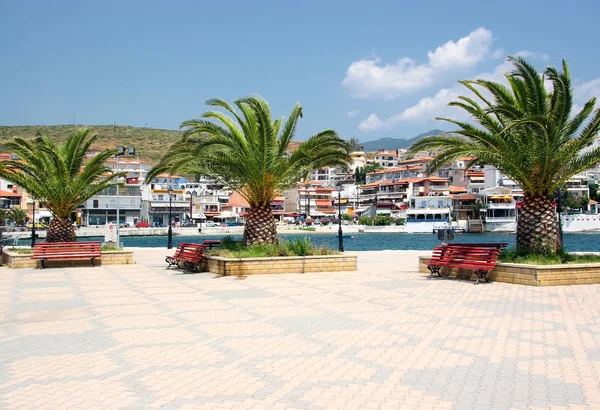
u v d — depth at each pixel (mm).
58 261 21297
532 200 15906
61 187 22688
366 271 18000
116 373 6668
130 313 10914
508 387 5824
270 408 5336
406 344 7797
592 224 91438
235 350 7668
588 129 15359
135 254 28906
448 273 16031
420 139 16906
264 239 19844
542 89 14938
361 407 5316
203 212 112062
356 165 159875
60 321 10234
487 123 16125
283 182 19984
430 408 5258
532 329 8578
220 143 17844
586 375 6172
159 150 176500
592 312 9891
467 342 7832
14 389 6117
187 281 16016
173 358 7316
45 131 187125
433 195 103125
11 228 70938
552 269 13445
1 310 11523
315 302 11695
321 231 100375
